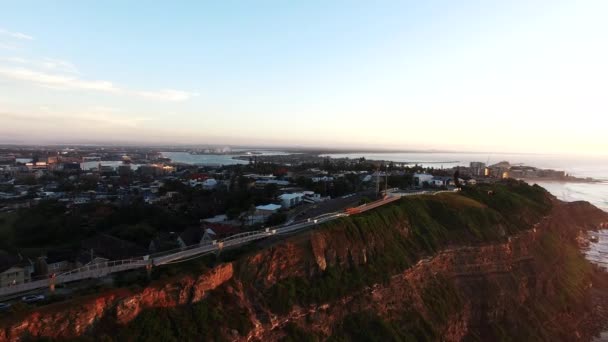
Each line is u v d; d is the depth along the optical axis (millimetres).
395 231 76625
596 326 79312
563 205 170250
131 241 85375
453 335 65938
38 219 99688
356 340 55688
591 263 110438
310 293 56188
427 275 72062
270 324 50500
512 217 100750
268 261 55844
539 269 86375
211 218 103438
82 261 68562
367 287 61406
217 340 44469
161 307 44406
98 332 39500
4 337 34375
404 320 61906
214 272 49375
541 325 73375
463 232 84625
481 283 77188
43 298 43156
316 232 63562
